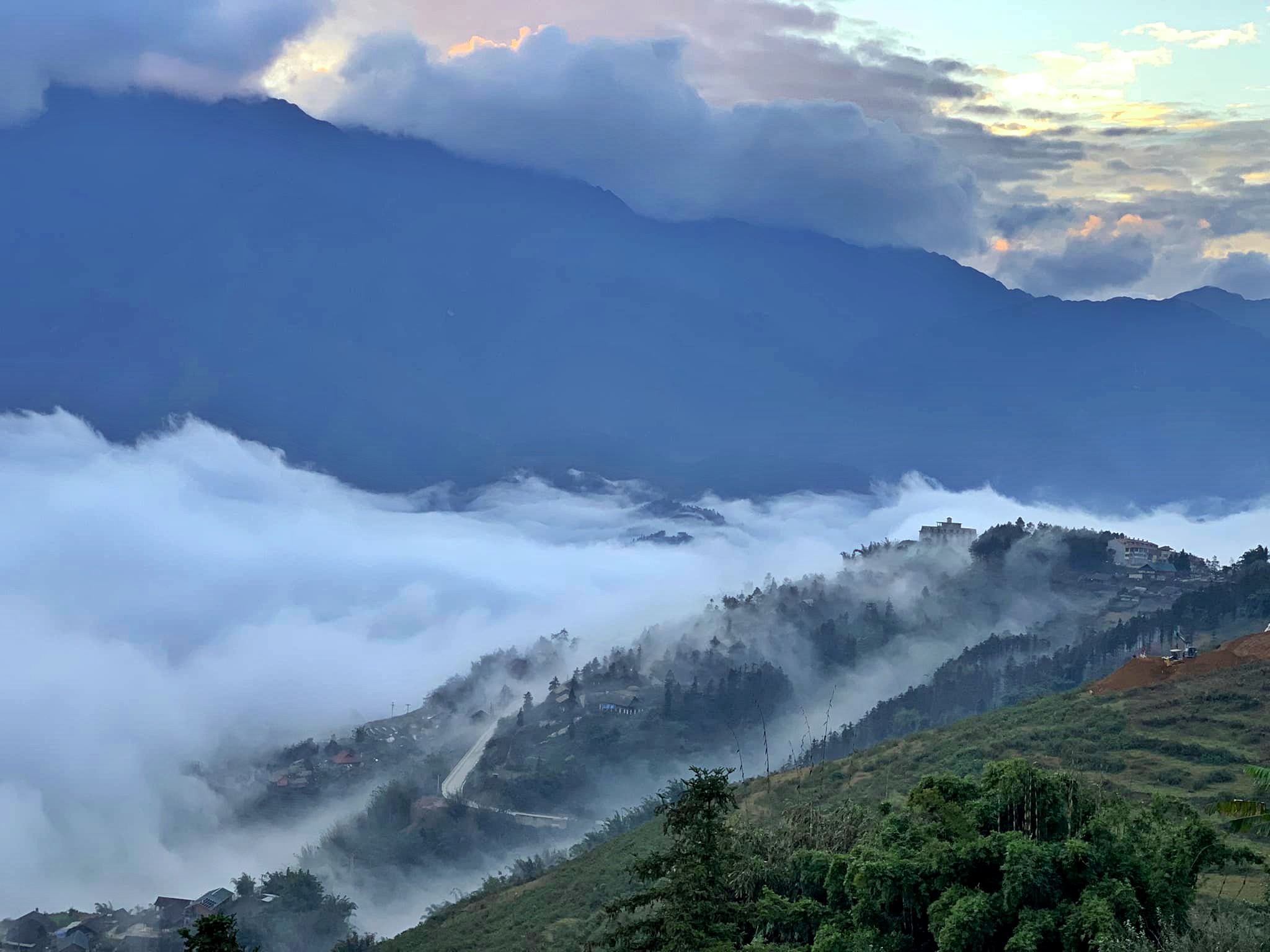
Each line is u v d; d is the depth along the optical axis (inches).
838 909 1353.3
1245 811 1246.3
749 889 1418.6
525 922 2522.1
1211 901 1342.3
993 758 2480.3
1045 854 1189.7
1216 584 6688.0
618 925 1398.9
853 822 1617.9
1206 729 2475.4
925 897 1262.3
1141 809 1483.8
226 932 1047.6
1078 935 1118.4
